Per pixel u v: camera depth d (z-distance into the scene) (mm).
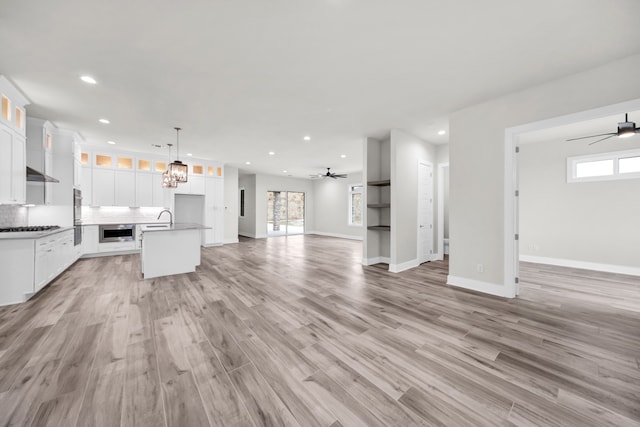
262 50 2393
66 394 1611
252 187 10750
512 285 3379
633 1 1771
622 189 4832
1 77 2807
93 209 6242
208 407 1522
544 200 5660
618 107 2533
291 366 1934
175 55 2461
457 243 3877
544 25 2043
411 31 2129
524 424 1409
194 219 8086
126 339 2312
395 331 2492
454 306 3127
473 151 3652
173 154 6824
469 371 1882
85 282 4082
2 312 2889
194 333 2436
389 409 1519
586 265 5164
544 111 3012
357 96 3354
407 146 5051
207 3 1818
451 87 3115
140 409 1500
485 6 1852
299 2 1817
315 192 12219
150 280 4223
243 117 4094
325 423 1415
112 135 5094
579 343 2268
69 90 3164
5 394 1603
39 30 2088
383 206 5156
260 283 4098
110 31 2115
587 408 1524
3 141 3041
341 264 5559
